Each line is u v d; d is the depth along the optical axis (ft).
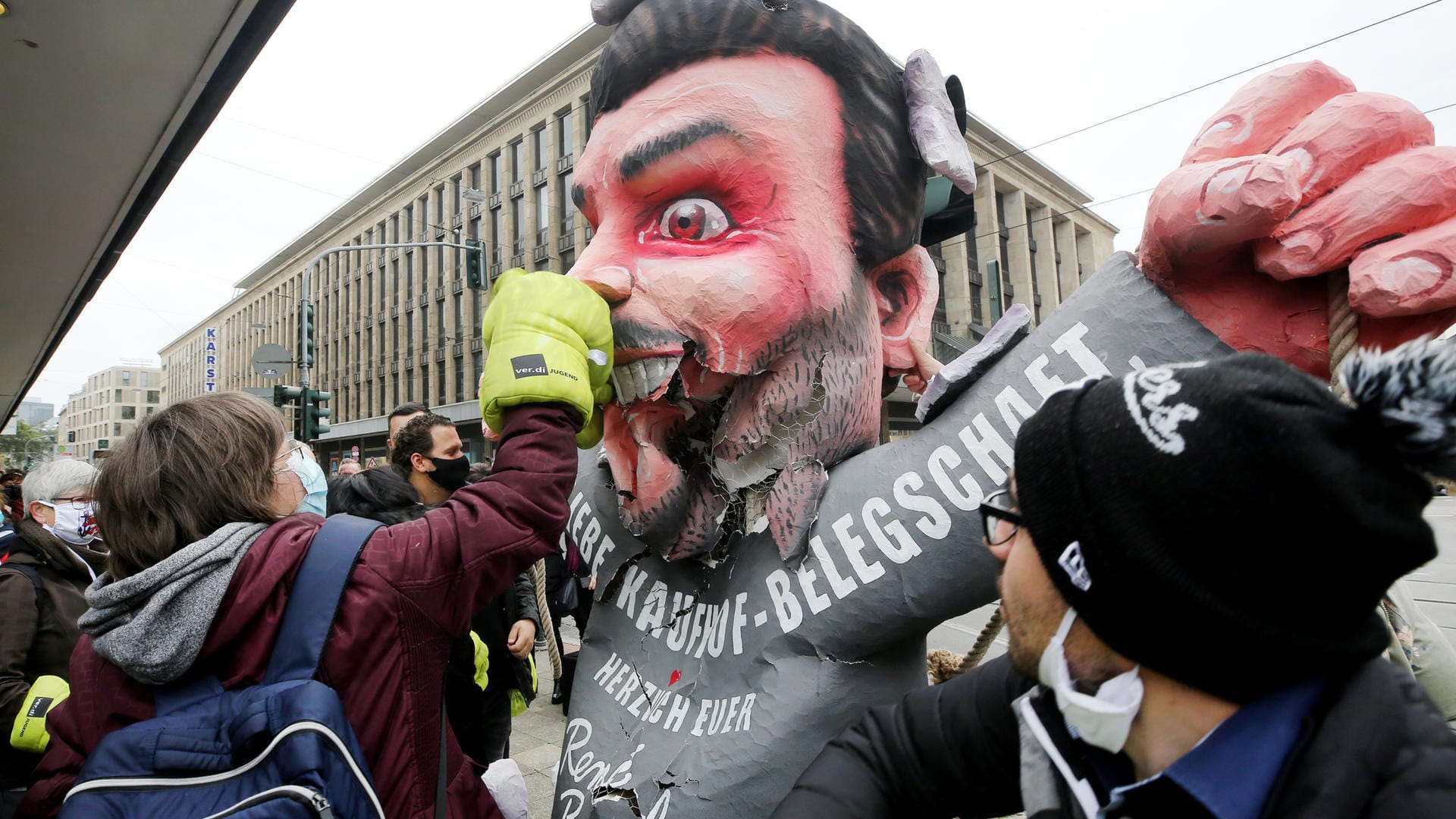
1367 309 2.89
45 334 31.63
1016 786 2.71
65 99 14.03
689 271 4.29
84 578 6.80
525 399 3.77
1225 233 3.14
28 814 3.34
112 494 3.44
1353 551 1.62
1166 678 1.93
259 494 3.59
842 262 4.50
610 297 4.36
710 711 4.55
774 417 4.47
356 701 3.28
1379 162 3.04
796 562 4.41
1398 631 4.62
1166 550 1.78
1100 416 1.97
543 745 12.02
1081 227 64.95
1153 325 3.59
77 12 11.66
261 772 2.95
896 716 2.98
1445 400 1.52
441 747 3.64
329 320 100.12
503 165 68.33
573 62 61.62
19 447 185.57
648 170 4.42
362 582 3.39
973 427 3.97
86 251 21.95
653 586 5.21
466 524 3.58
